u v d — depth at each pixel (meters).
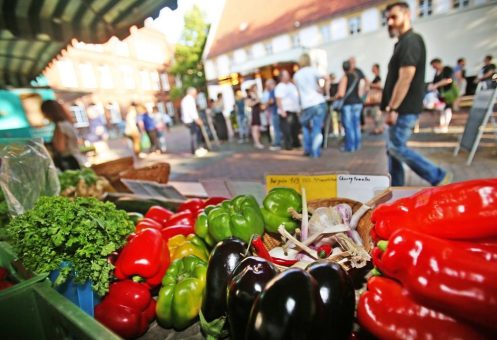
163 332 1.12
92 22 2.26
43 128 4.00
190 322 1.09
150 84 22.77
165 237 1.50
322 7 10.26
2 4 1.92
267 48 13.38
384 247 0.91
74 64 17.81
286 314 0.64
